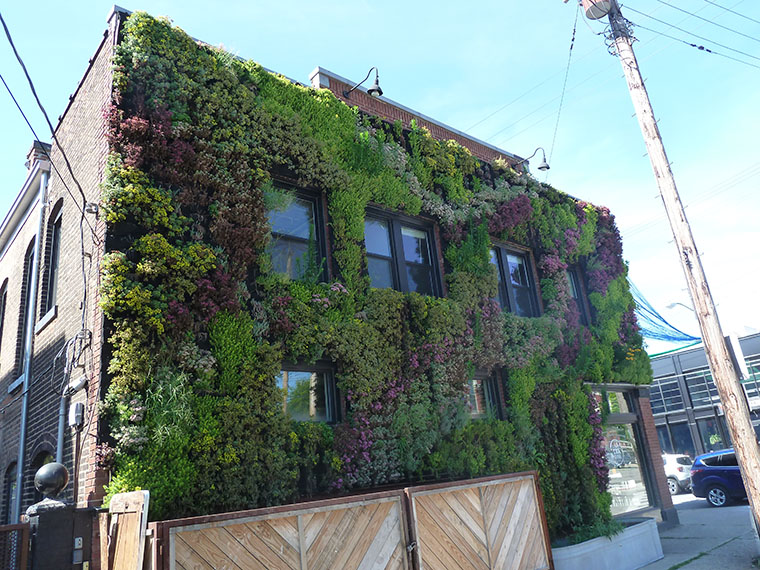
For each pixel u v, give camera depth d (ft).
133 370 20.98
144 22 25.61
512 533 24.27
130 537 16.51
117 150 23.75
